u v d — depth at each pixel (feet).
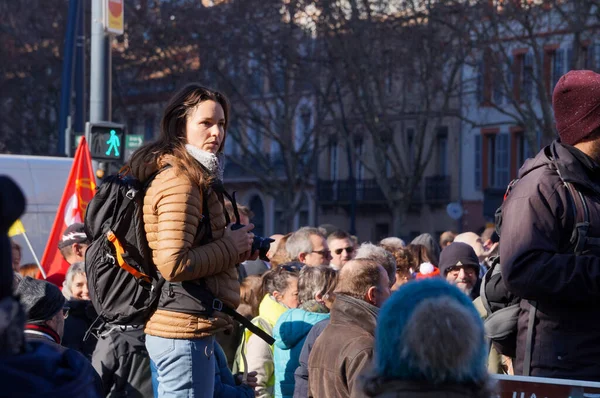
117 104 353.31
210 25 310.65
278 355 58.49
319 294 58.49
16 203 19.47
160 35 312.91
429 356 25.14
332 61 301.02
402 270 73.92
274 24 312.91
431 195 420.36
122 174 39.40
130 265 38.68
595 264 34.24
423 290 26.35
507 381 34.53
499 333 38.50
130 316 39.06
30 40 321.73
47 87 329.11
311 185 455.63
